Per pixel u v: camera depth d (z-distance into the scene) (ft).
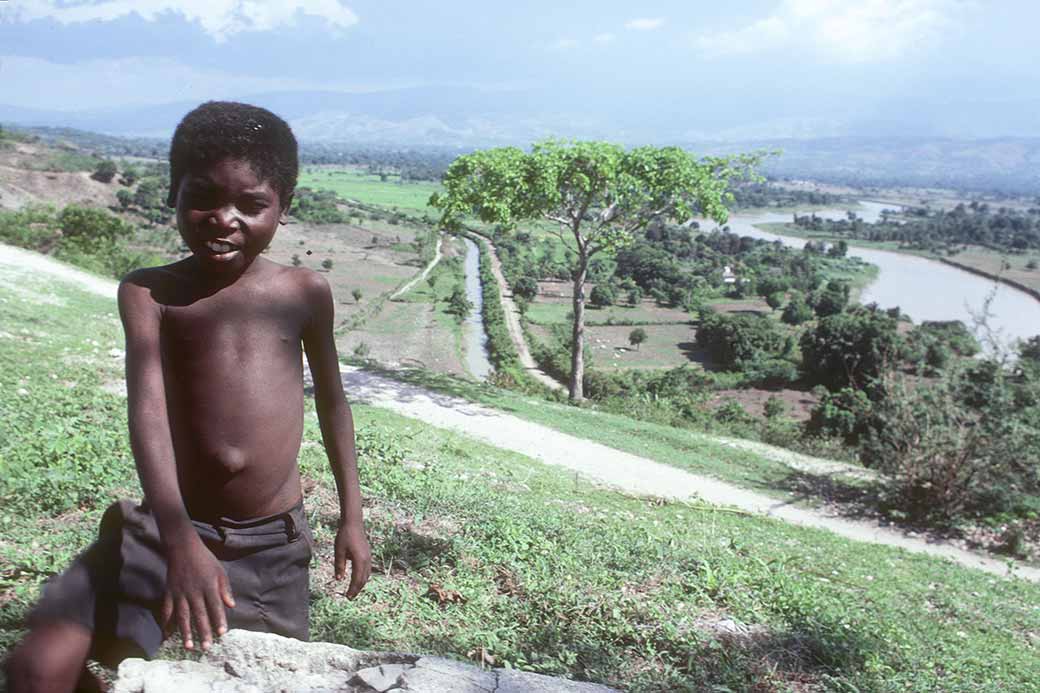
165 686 5.64
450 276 425.28
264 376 6.04
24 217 115.75
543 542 28.32
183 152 5.57
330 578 19.36
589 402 91.97
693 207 83.61
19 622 11.73
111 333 62.69
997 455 54.54
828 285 391.45
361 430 46.52
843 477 64.28
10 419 31.04
